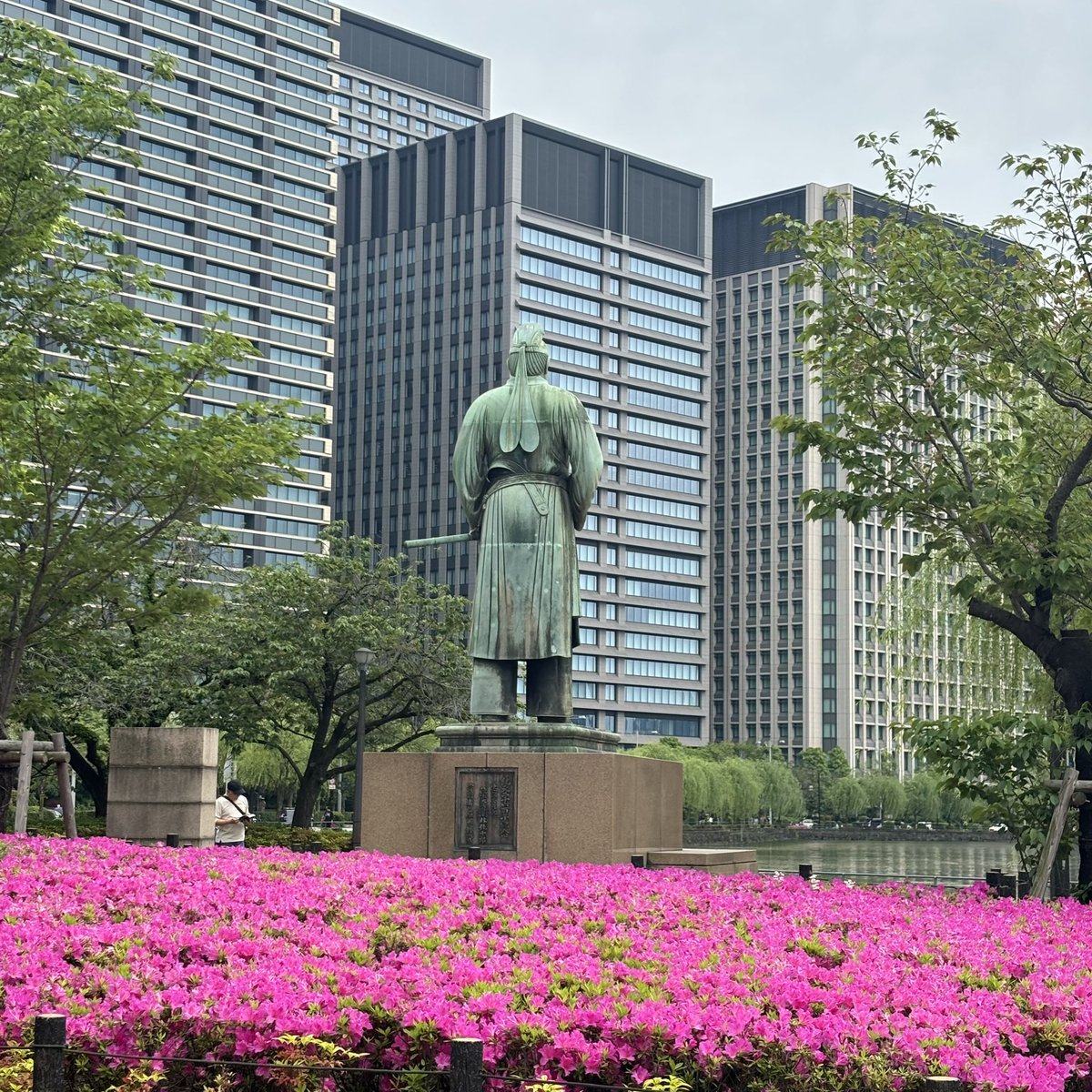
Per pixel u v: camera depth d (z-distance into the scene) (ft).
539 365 76.64
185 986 32.24
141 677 146.51
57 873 51.62
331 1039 28.91
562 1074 27.68
